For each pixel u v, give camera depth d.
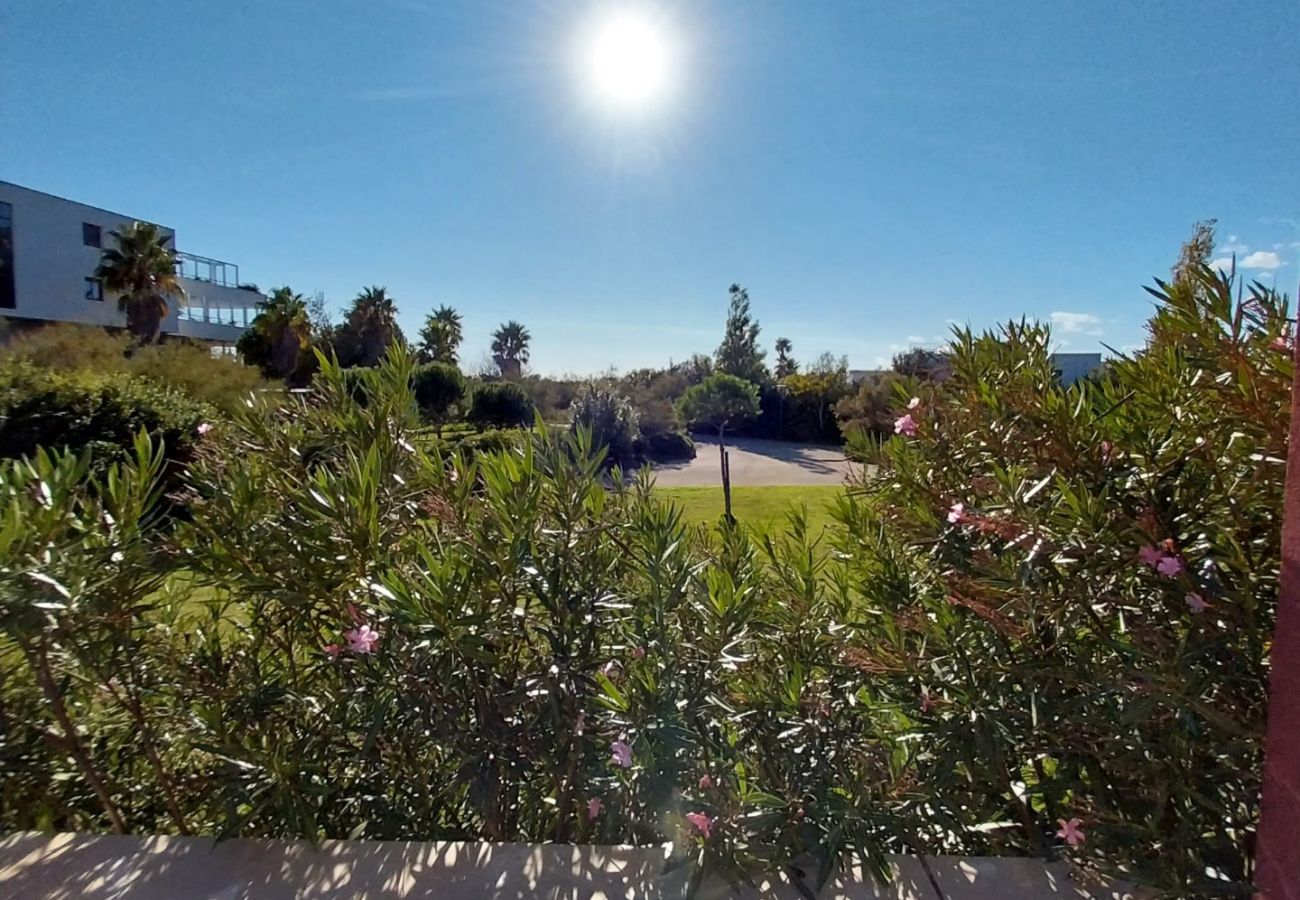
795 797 1.76
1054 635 1.74
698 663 1.93
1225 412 1.57
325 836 2.04
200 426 2.49
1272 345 1.49
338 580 1.90
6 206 29.56
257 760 1.83
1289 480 1.26
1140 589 1.60
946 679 1.82
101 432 10.63
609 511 2.31
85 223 32.72
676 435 23.25
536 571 1.93
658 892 1.75
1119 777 1.75
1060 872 1.81
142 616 2.02
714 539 2.63
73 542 1.77
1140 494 1.66
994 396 2.00
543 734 1.96
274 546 1.93
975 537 1.96
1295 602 1.24
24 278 30.16
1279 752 1.27
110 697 2.09
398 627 1.83
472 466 2.23
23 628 1.65
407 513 2.19
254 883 1.79
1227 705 1.53
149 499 1.95
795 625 2.19
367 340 38.56
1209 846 1.57
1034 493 1.70
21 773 1.98
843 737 1.90
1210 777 1.57
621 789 1.94
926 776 1.81
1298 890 1.22
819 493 13.68
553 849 1.89
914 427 2.24
